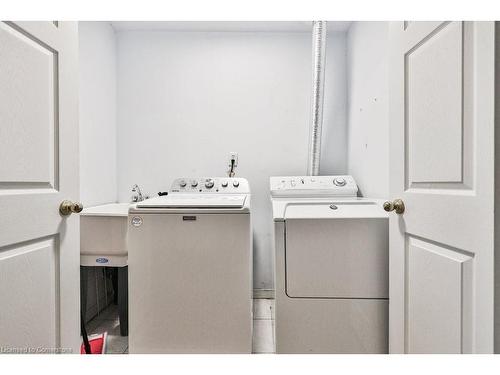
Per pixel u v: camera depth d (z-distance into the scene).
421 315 1.09
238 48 2.65
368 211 1.59
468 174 0.86
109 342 1.92
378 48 1.91
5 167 0.86
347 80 2.62
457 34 0.89
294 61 2.65
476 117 0.82
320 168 2.68
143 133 2.66
